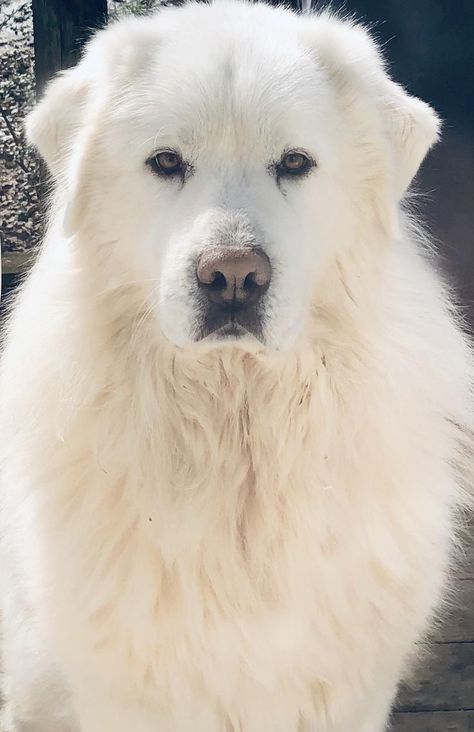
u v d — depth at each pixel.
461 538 4.00
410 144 2.99
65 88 3.02
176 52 2.81
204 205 2.60
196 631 2.81
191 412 2.87
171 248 2.63
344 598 2.87
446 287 3.29
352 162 2.90
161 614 2.81
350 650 2.94
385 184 2.90
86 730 3.13
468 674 3.77
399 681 3.51
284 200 2.72
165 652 2.82
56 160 3.03
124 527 2.80
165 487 2.84
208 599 2.82
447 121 6.78
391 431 2.87
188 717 2.93
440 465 3.01
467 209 6.79
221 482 2.87
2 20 10.21
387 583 2.91
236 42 2.78
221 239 2.49
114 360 2.87
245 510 2.88
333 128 2.82
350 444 2.88
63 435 2.84
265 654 2.85
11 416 2.98
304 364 2.86
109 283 2.89
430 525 2.97
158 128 2.74
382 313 2.89
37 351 2.90
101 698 2.96
